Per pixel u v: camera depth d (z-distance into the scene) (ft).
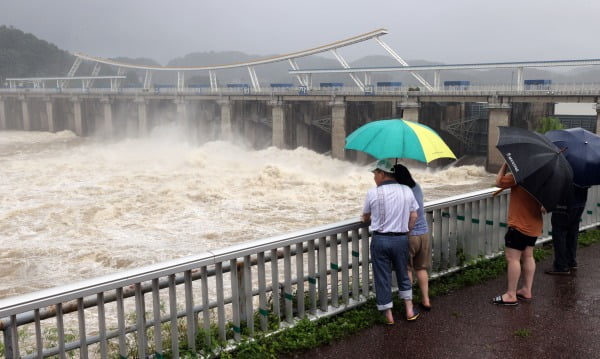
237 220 89.45
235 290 18.49
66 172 149.79
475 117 198.70
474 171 161.17
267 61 299.58
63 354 15.12
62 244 74.43
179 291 47.47
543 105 201.57
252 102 255.50
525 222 21.80
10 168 155.33
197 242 75.41
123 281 15.69
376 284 20.54
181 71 348.59
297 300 20.90
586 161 24.84
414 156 19.24
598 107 149.07
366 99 197.47
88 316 41.75
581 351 18.39
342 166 193.77
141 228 83.82
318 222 88.12
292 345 18.76
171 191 114.73
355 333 20.10
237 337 18.74
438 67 202.39
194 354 17.65
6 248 72.79
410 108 185.98
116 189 120.06
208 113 279.49
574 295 23.44
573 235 26.50
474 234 27.17
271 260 19.71
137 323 16.46
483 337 19.57
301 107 235.61
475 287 24.63
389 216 19.94
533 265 22.61
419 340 19.44
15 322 14.35
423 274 21.94
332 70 238.48
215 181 129.18
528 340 19.29
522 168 20.02
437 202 24.81
